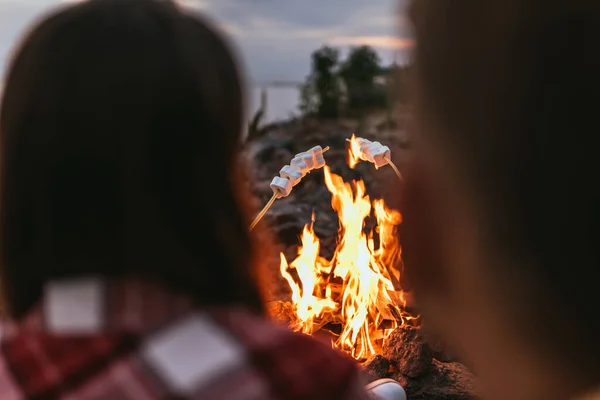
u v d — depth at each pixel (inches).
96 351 31.0
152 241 31.6
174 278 32.3
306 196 202.1
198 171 32.4
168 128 31.3
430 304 29.2
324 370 32.0
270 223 171.3
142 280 32.0
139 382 30.2
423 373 99.3
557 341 26.3
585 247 25.4
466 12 26.8
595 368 26.3
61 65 31.4
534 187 25.7
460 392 97.1
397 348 102.3
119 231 31.5
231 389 30.5
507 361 27.5
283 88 361.4
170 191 31.9
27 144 31.4
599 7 25.3
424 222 28.5
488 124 26.2
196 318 32.2
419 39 27.9
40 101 31.2
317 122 336.8
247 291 35.3
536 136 25.5
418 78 27.9
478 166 26.4
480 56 26.3
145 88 31.0
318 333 119.3
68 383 30.5
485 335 27.7
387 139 249.4
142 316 31.7
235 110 34.3
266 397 30.6
